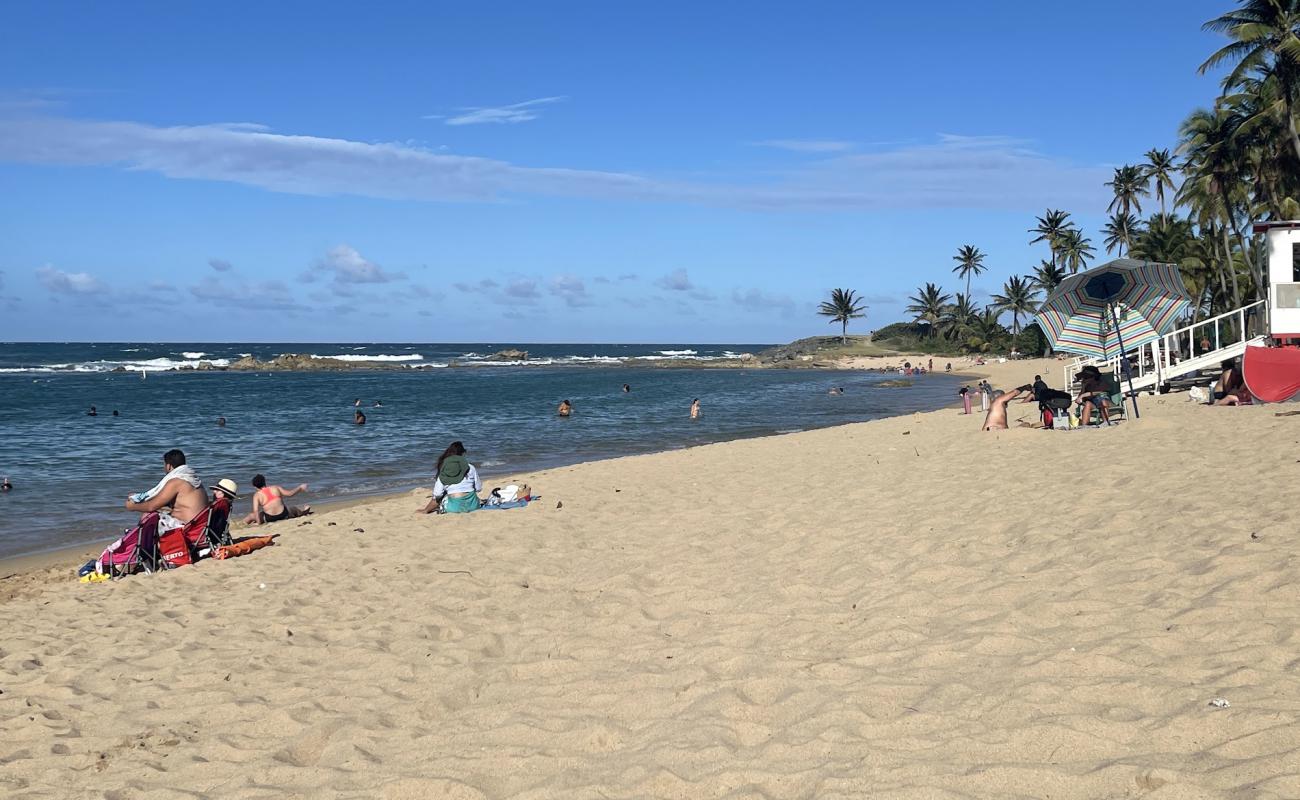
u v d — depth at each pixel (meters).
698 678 5.03
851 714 4.20
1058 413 18.05
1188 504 7.55
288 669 6.02
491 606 7.27
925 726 3.97
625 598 7.15
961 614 5.61
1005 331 110.00
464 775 4.07
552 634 6.32
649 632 6.14
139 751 4.76
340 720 4.96
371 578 8.59
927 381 71.00
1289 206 36.31
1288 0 31.89
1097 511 7.89
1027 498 9.02
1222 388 18.31
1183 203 44.25
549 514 11.51
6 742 5.02
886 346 126.00
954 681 4.45
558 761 4.13
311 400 51.53
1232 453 10.06
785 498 11.22
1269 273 19.97
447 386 69.00
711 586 7.22
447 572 8.61
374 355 164.50
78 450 25.75
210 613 7.66
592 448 25.89
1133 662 4.37
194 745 4.79
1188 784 3.14
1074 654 4.55
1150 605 5.23
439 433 30.77
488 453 24.73
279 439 28.91
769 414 39.62
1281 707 3.63
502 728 4.60
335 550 10.12
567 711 4.78
